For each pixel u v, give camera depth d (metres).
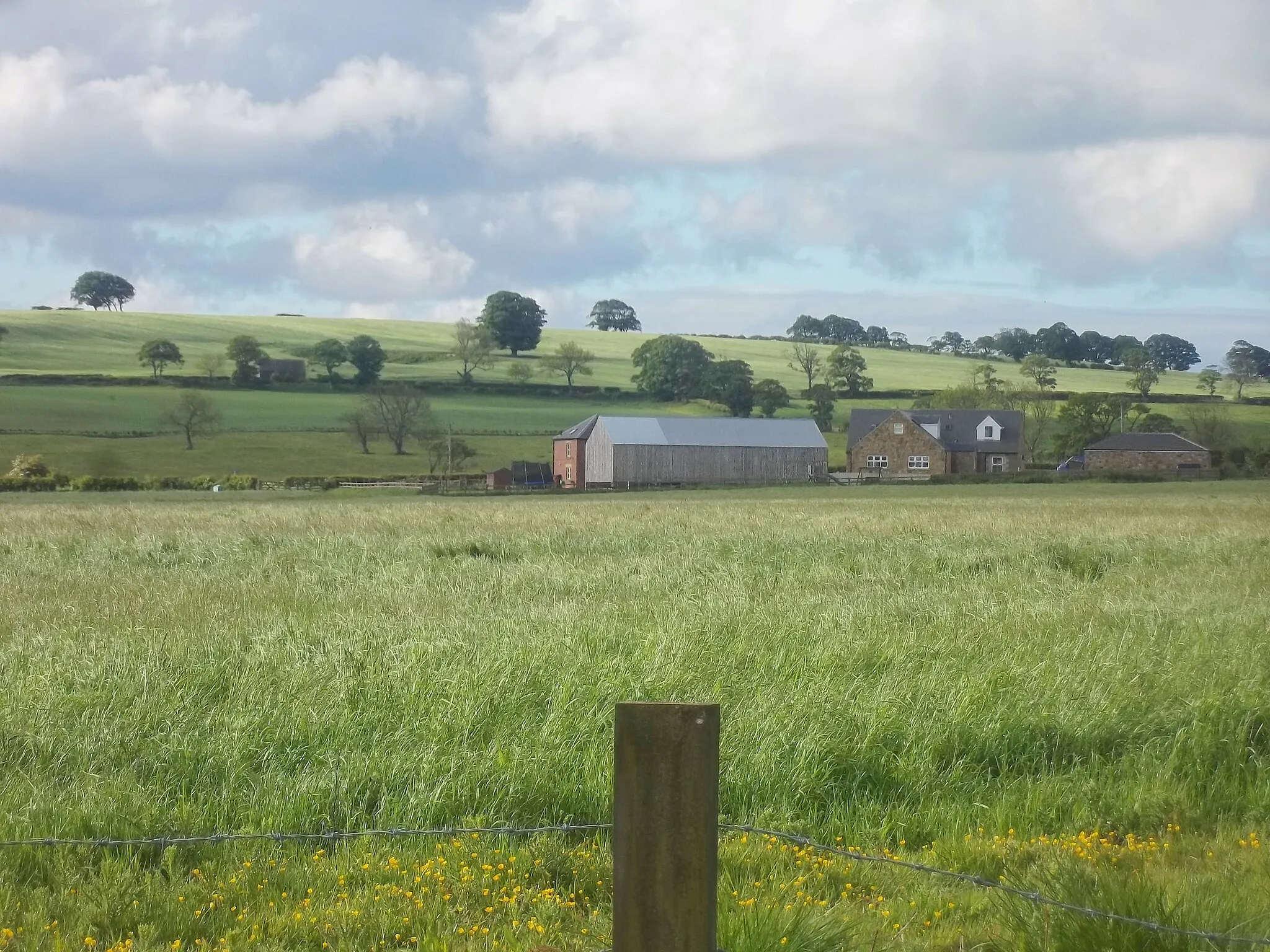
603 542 35.19
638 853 5.55
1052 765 11.07
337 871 8.54
